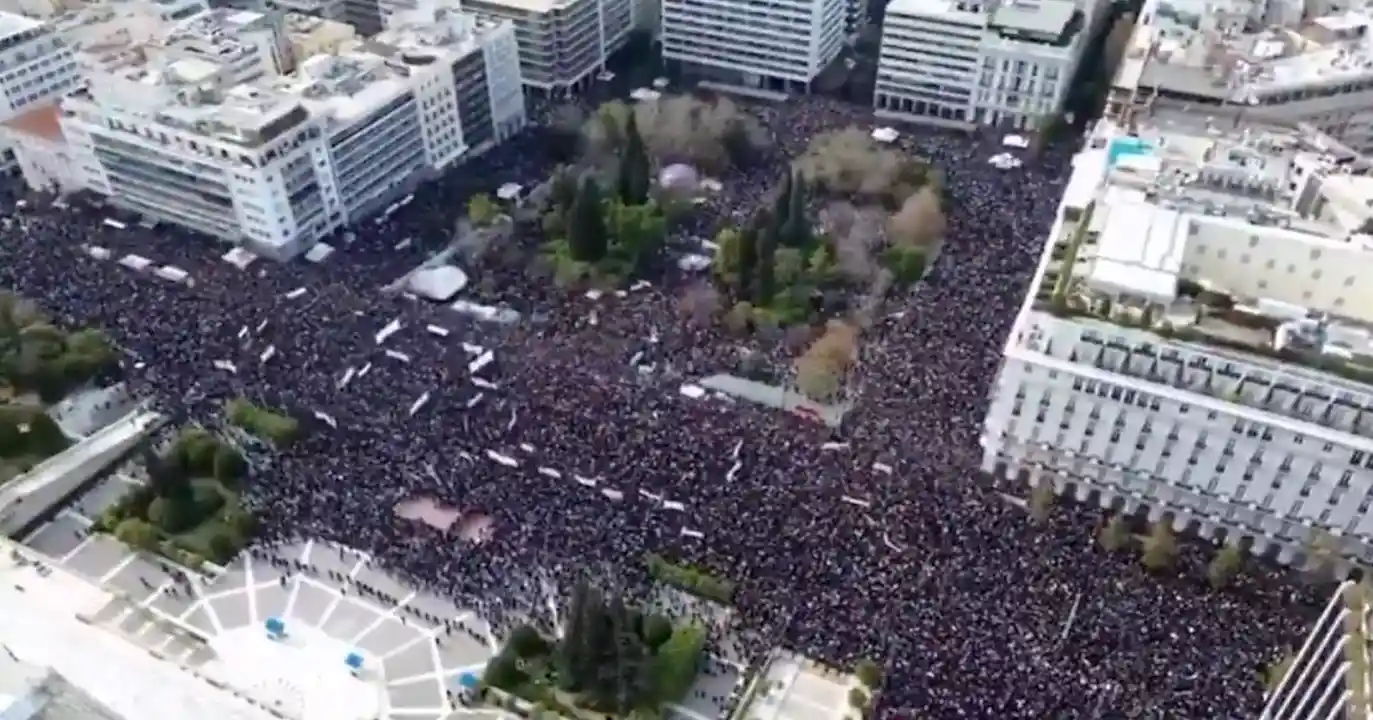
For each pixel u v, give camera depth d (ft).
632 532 644.27
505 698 579.48
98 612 625.41
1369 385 590.55
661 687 573.74
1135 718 538.06
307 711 576.20
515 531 648.79
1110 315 638.94
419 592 631.56
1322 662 468.34
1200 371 624.59
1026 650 571.69
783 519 650.02
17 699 511.40
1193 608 603.67
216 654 603.26
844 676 573.74
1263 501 642.22
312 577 641.81
